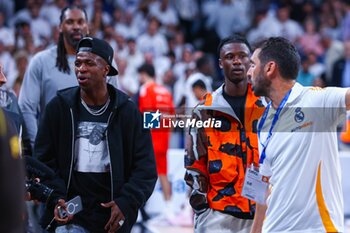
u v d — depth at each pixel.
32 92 9.34
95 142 7.93
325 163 6.75
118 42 19.83
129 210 7.83
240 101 8.29
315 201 6.70
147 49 21.08
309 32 22.84
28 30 18.53
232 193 8.13
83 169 7.93
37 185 7.78
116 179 7.89
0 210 4.59
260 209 7.36
